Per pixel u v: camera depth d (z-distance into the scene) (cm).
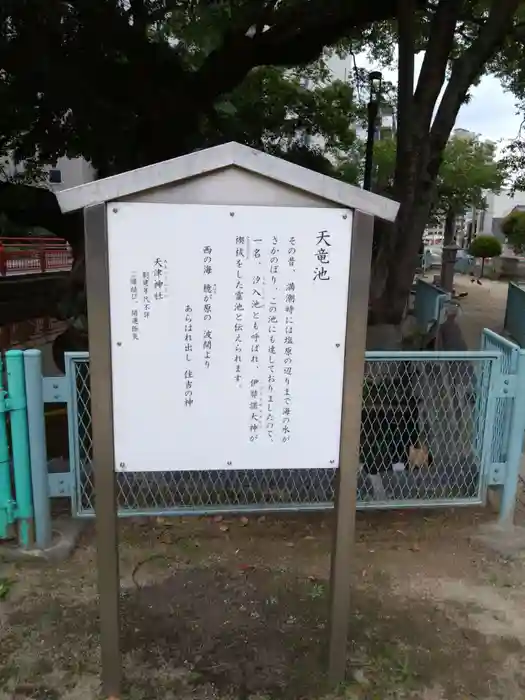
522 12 859
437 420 365
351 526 223
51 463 356
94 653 247
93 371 204
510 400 342
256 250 202
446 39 550
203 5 839
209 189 197
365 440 372
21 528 309
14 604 277
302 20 787
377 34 1138
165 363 208
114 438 211
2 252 1292
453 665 245
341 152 2272
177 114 845
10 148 945
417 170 555
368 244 204
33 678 234
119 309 202
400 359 336
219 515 361
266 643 255
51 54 703
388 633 262
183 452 215
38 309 1084
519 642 259
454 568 314
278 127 1291
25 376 293
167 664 242
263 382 213
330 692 229
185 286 203
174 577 301
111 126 805
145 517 354
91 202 191
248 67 858
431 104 555
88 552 320
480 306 1366
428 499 354
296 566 314
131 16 806
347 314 209
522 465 443
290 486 359
